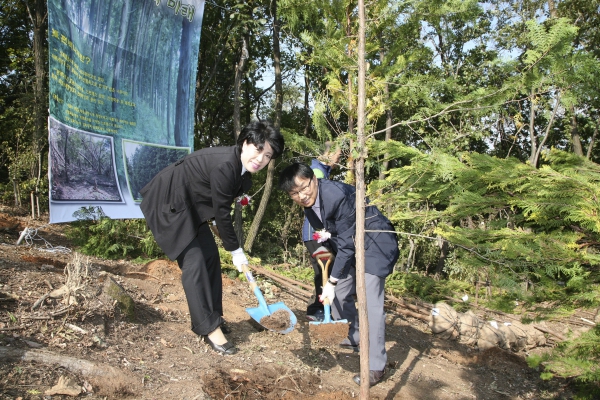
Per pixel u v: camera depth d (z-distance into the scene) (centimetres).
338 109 300
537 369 458
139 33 746
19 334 284
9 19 1873
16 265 421
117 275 505
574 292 266
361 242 256
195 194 332
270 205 1584
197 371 306
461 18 277
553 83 254
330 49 276
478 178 291
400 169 272
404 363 417
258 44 1694
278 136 312
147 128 773
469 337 511
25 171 1295
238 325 414
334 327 305
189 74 846
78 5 640
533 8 1091
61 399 235
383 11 269
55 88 605
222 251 688
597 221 240
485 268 283
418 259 1293
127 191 732
